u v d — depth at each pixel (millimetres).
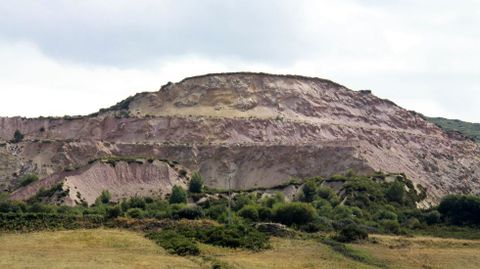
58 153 196500
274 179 181125
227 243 94938
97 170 164875
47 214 115500
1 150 198375
